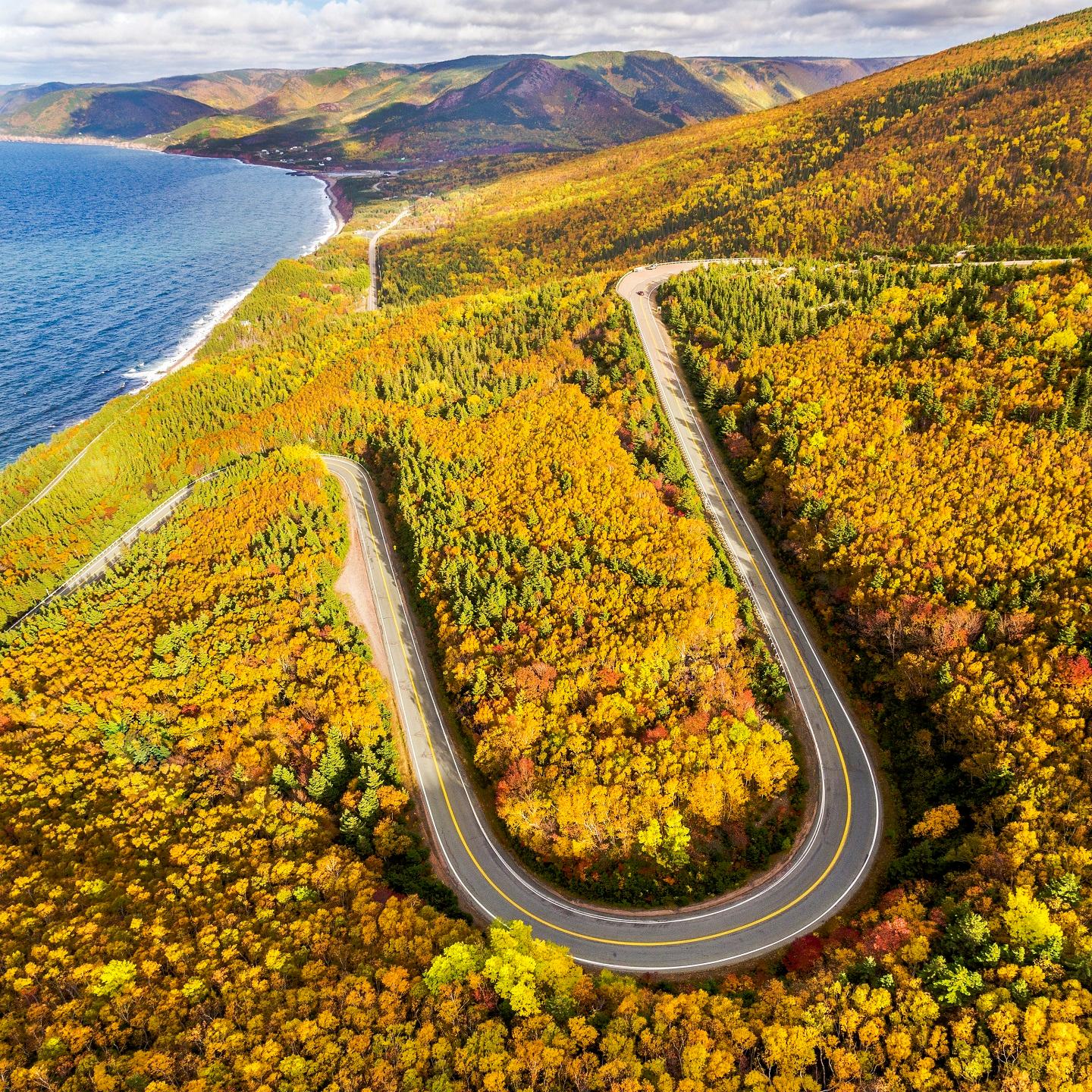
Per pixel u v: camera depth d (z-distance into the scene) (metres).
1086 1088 54.69
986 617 98.31
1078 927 64.88
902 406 132.12
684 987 78.06
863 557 109.88
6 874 93.06
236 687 120.12
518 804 91.31
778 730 98.69
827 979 69.19
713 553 121.69
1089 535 101.12
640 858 89.69
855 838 89.88
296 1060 64.31
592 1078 61.97
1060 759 81.31
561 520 129.00
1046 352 129.88
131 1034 70.00
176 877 88.88
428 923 80.06
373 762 103.75
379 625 133.62
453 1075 64.00
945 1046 60.03
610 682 101.94
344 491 175.38
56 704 123.25
